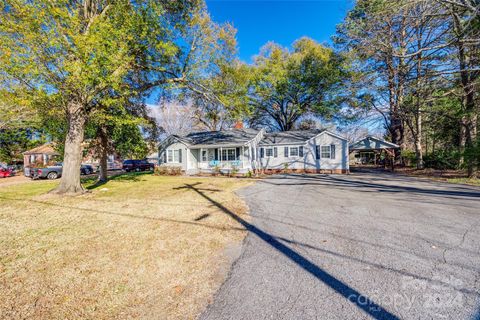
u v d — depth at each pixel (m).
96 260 3.40
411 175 15.12
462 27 10.68
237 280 2.85
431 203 6.75
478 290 2.52
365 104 20.61
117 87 7.84
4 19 6.18
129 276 2.96
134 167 27.20
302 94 27.14
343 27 15.63
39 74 6.76
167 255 3.55
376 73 17.08
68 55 7.09
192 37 11.21
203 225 5.01
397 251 3.55
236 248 3.80
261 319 2.15
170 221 5.33
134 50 8.94
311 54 25.06
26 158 28.02
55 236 4.41
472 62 11.83
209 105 14.41
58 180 16.73
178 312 2.28
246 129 24.06
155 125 16.34
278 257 3.45
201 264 3.27
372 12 11.98
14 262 3.36
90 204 7.27
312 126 34.19
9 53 6.10
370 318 2.14
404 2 10.01
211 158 21.52
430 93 14.33
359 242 3.94
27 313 2.27
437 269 2.99
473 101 12.32
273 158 21.00
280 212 6.04
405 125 25.41
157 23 8.81
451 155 16.16
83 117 9.55
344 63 19.80
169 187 11.20
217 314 2.23
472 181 11.02
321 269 3.06
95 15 9.03
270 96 27.73
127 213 6.10
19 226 5.05
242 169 18.64
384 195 8.18
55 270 3.12
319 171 19.12
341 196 8.16
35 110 9.55
